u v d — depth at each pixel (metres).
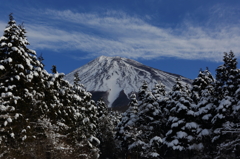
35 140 17.78
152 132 36.19
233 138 24.08
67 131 24.86
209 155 30.25
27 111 17.67
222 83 30.22
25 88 17.23
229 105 24.88
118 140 50.56
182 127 32.19
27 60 17.58
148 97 37.16
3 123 14.68
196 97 35.38
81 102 31.55
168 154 39.91
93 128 33.38
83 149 29.25
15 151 15.92
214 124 27.61
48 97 21.16
